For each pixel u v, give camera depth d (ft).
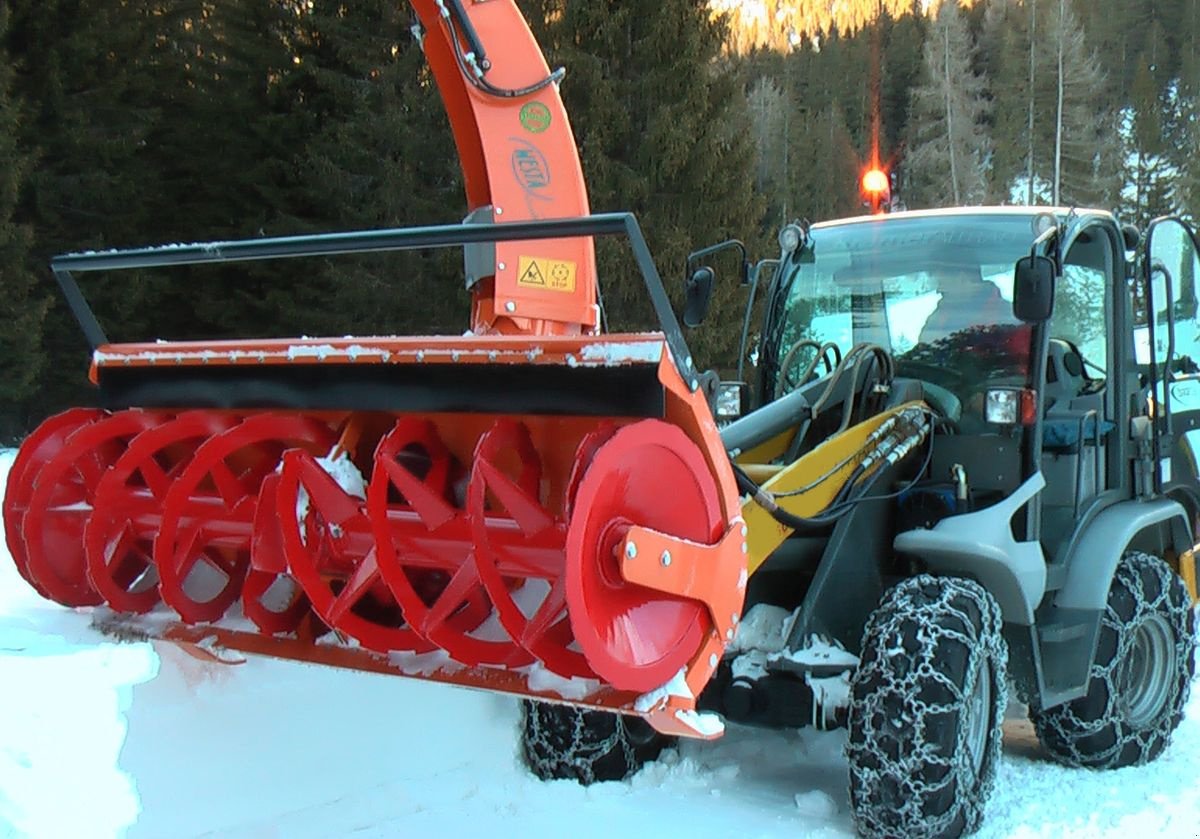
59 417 10.53
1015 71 148.05
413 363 8.54
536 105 11.46
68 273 10.00
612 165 52.26
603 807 10.73
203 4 62.23
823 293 14.08
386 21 58.44
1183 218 14.32
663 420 7.80
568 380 8.00
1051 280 10.56
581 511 7.15
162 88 60.18
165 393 10.18
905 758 9.71
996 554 10.46
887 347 13.33
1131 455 13.42
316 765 10.33
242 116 61.67
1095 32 170.81
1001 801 11.39
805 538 11.44
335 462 8.87
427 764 11.11
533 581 8.95
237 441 9.11
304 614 9.57
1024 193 139.44
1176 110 154.30
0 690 7.19
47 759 6.97
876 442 11.25
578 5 52.75
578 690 7.97
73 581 10.34
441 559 8.33
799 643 10.55
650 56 53.83
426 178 57.47
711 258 54.03
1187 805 11.37
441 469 8.91
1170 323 13.88
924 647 9.87
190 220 60.95
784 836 10.10
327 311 57.77
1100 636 12.59
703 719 7.93
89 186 52.80
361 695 10.84
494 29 11.32
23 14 52.03
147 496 9.82
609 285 51.57
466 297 54.54
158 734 9.36
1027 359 12.19
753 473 11.07
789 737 13.20
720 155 55.11
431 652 8.87
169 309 60.85
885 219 13.91
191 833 9.34
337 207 58.65
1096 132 146.82
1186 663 13.65
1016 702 15.70
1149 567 13.25
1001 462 11.41
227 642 9.41
